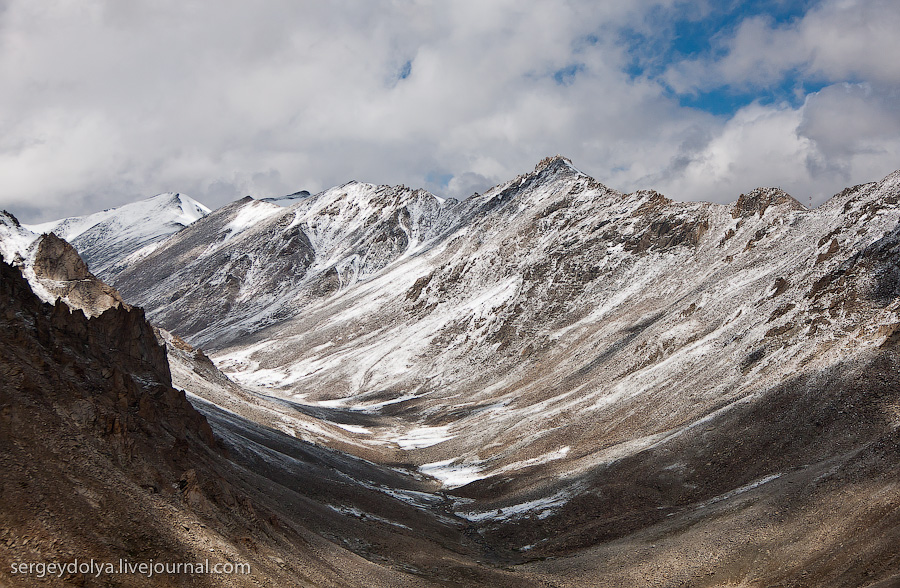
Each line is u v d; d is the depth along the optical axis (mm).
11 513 25016
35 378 32938
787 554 38000
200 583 27594
